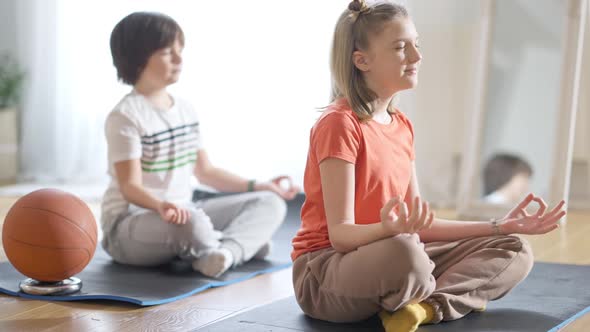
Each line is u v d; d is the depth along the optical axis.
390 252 1.55
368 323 1.74
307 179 1.79
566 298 1.97
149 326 1.75
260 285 2.18
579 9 3.39
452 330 1.66
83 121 4.67
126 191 2.31
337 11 4.02
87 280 2.16
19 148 4.85
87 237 2.03
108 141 2.37
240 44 4.21
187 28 4.30
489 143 3.66
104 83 4.61
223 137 4.27
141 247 2.32
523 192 3.60
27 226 1.98
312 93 4.09
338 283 1.65
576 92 3.38
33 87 4.75
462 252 1.80
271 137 4.18
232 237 2.37
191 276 2.23
